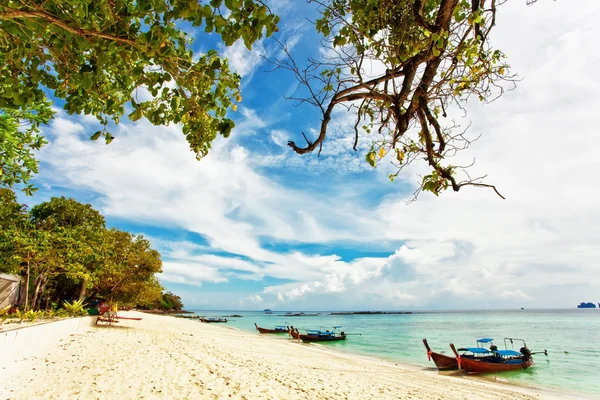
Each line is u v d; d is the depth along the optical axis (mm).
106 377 9219
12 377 8523
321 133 3109
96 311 33281
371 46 3217
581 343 39656
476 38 2984
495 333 55500
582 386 17609
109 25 2666
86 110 3926
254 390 9617
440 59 2896
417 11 2754
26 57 3430
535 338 45781
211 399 8219
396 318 138500
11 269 21141
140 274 29453
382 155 3400
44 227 25625
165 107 3635
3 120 5531
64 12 2604
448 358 19875
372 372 17844
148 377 9633
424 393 13055
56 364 10234
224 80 3297
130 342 16312
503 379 18688
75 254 21922
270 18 2436
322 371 16109
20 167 6418
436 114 3658
